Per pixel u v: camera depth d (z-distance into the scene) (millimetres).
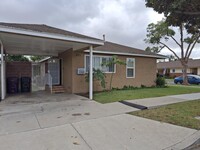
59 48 12812
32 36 8312
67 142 4207
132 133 4770
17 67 15625
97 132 4840
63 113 6875
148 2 9125
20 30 7789
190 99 9977
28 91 14156
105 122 5711
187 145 4078
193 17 9352
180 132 4832
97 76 12516
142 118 6172
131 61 16125
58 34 8758
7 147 3953
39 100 9836
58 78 15195
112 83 14922
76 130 4984
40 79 18266
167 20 9883
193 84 24375
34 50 13805
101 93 12430
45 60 17906
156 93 12234
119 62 13281
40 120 5938
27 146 4000
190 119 6012
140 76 16734
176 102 9039
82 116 6414
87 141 4262
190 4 7957
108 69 14672
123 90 14195
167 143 4164
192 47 24078
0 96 10320
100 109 7539
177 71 42500
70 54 13141
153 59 17719
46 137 4504
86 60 13625
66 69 13977
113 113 6859
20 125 5430
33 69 22734
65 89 14070
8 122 5738
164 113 6828
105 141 4266
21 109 7594
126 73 15797
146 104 8328
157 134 4699
